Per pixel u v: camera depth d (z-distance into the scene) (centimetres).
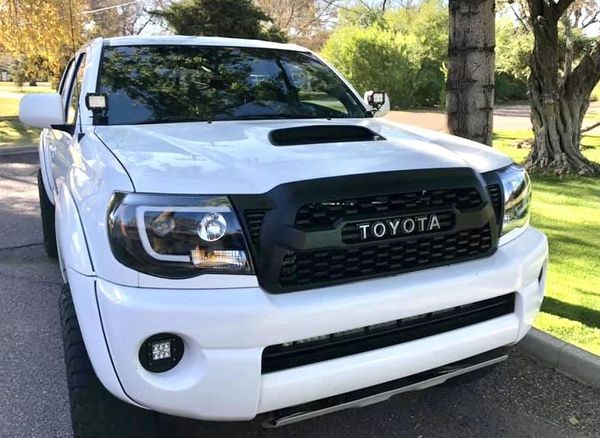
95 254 215
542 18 969
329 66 429
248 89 367
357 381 219
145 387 201
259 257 208
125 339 200
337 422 296
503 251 261
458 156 267
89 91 336
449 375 250
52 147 423
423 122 1722
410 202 229
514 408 310
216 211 206
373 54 2934
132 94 339
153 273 204
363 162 236
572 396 321
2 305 445
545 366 352
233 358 201
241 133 282
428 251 237
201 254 204
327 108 379
